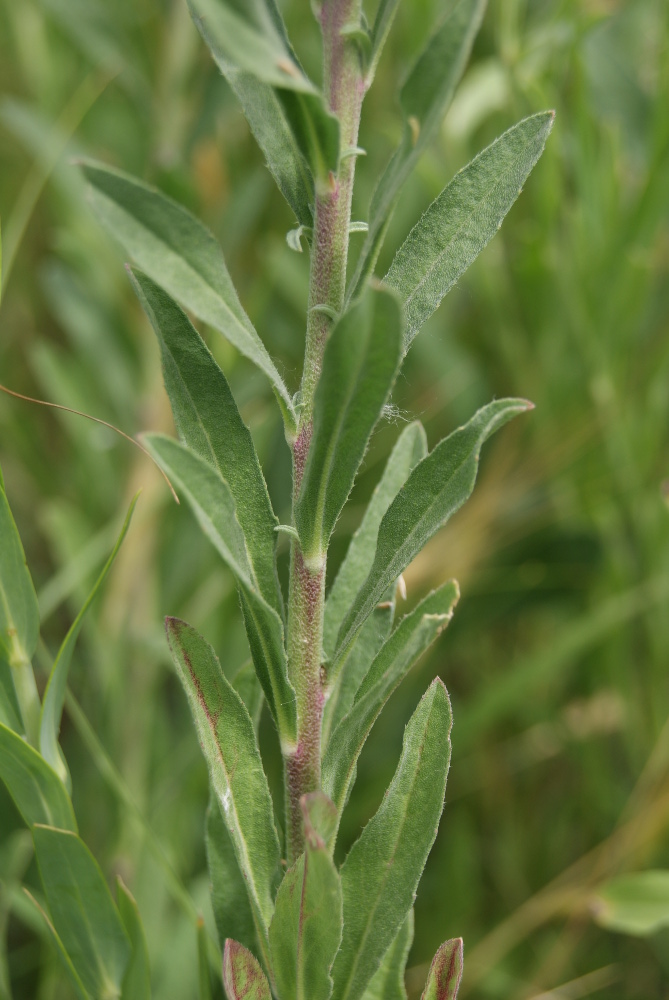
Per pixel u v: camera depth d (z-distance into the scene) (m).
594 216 0.79
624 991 0.81
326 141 0.47
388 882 0.50
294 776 0.50
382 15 0.48
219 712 0.50
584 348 0.80
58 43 0.93
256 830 0.50
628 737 0.84
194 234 0.47
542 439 0.81
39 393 1.01
